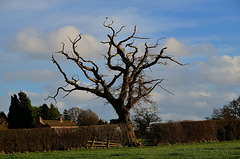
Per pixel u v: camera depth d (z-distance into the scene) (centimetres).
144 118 4069
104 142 2894
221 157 1398
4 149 2439
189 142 3105
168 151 1945
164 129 3028
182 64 3316
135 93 3181
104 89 3167
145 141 3038
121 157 1616
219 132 3294
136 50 3291
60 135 2692
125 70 3194
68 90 3228
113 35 3241
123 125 3036
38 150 2580
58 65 3170
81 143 2764
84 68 3158
